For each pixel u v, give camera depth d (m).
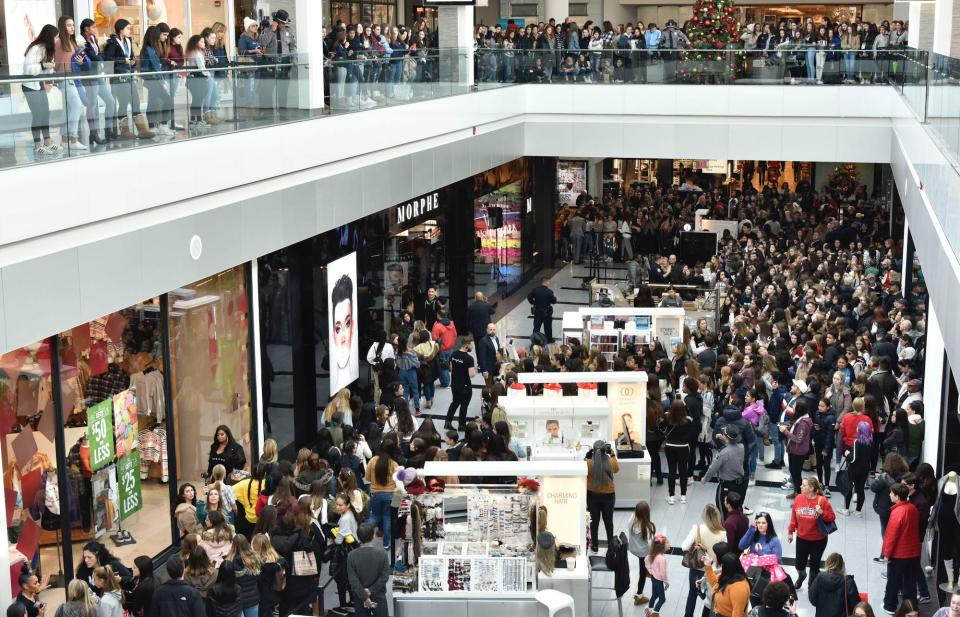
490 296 27.36
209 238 13.52
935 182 13.66
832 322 19.39
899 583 11.93
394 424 15.95
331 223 16.77
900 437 14.59
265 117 14.72
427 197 22.88
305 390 17.38
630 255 31.09
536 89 26.64
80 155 11.00
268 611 11.17
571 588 11.54
